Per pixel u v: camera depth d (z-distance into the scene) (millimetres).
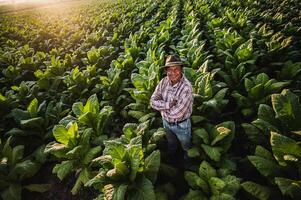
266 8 12773
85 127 4922
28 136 5598
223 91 4891
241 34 8594
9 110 6289
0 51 11578
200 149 4051
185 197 3438
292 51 6547
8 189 4250
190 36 8383
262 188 3121
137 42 9797
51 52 10422
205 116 4902
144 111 5352
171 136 3996
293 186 2750
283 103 3537
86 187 4520
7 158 4492
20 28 18938
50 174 5035
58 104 5957
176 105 3393
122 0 28078
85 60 8562
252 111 4812
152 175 3402
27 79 9227
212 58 8320
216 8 13992
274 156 3295
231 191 3141
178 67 3135
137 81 5422
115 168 3176
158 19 13734
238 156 4562
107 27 14156
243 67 5707
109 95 6266
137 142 3514
